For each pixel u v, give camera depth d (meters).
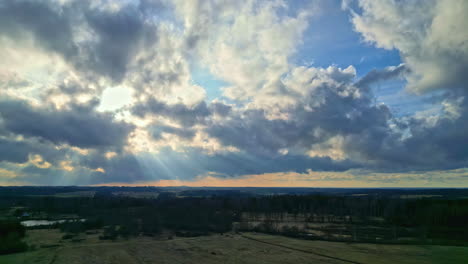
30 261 61.19
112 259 63.78
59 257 64.81
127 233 99.31
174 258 65.06
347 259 63.53
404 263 59.78
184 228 112.25
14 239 75.12
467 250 72.75
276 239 91.81
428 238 90.88
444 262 60.25
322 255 67.81
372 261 61.31
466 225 103.62
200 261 62.31
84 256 66.19
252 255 68.06
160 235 99.19
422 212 118.94
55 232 101.12
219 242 86.38
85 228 107.62
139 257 65.88
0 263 59.34
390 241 85.56
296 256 66.94
